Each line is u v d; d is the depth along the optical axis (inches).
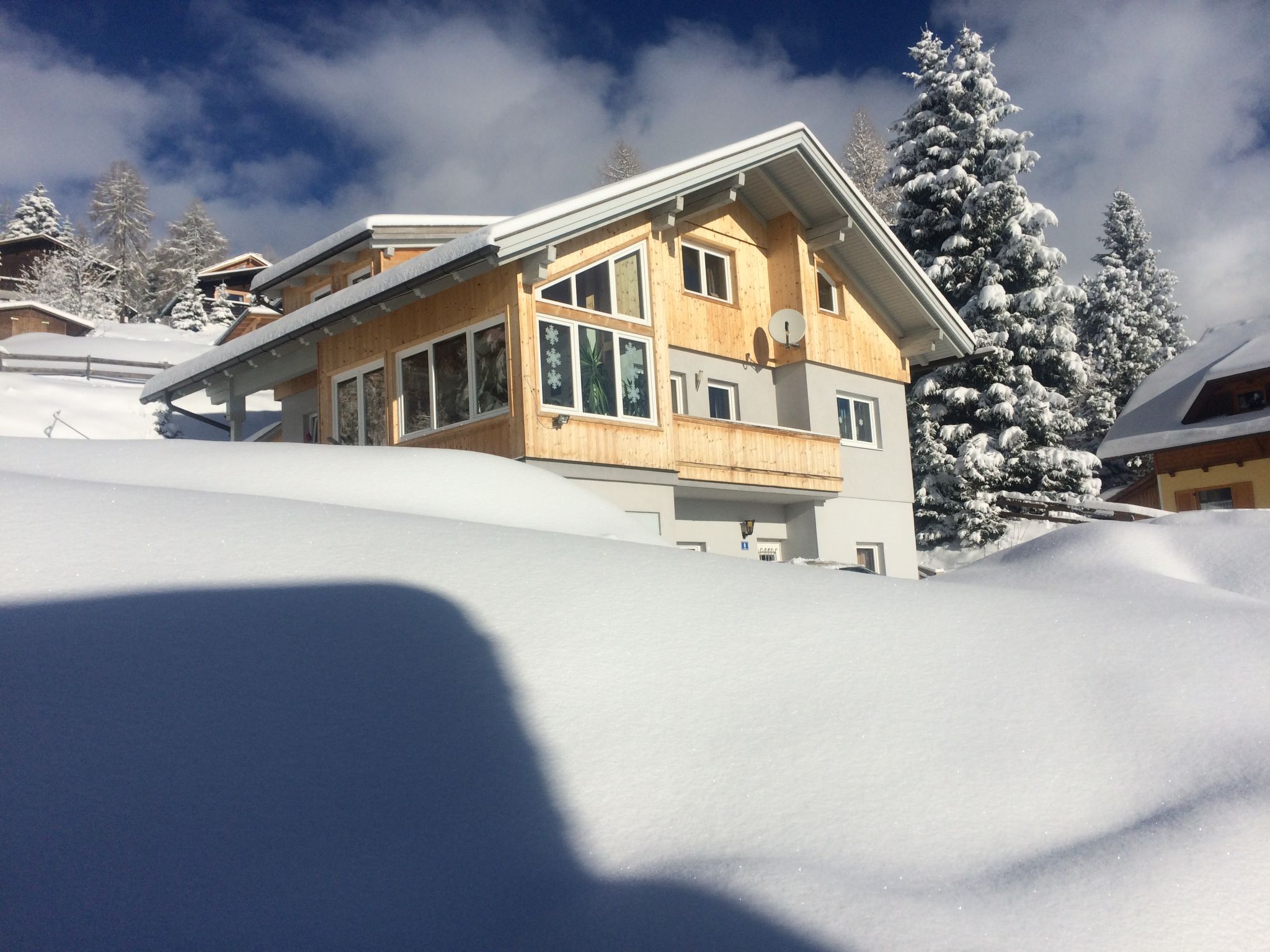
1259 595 236.4
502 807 103.8
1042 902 87.4
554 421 473.7
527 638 140.6
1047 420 1077.1
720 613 156.2
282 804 99.8
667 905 87.9
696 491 601.9
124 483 225.0
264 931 82.4
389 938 83.1
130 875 86.7
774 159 629.9
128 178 3442.4
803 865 94.8
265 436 985.5
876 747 118.3
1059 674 139.1
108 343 1764.3
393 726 115.9
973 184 1144.8
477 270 461.7
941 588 184.1
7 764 98.2
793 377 684.7
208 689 117.3
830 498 694.5
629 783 109.5
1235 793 105.4
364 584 151.6
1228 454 1047.6
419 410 531.5
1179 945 81.0
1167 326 2193.7
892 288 743.7
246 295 2642.7
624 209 510.9
